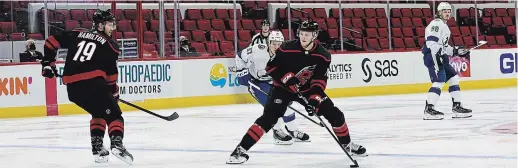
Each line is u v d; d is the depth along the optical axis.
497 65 18.92
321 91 7.02
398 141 8.91
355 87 16.94
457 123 10.90
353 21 20.19
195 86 14.98
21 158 8.00
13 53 14.39
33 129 11.11
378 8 20.91
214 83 15.21
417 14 21.44
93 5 15.69
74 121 12.25
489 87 18.73
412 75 17.83
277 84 7.08
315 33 6.88
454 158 7.33
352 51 16.98
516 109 13.10
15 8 14.71
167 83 14.64
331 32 19.22
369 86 17.14
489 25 21.81
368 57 17.16
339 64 16.67
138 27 14.87
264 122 7.09
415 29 20.95
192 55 15.67
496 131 9.80
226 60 15.40
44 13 14.52
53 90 13.41
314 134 9.67
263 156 7.71
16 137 10.11
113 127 7.05
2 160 7.86
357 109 13.61
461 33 21.20
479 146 8.27
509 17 22.33
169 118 7.55
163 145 8.91
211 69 15.17
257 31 18.47
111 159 7.70
